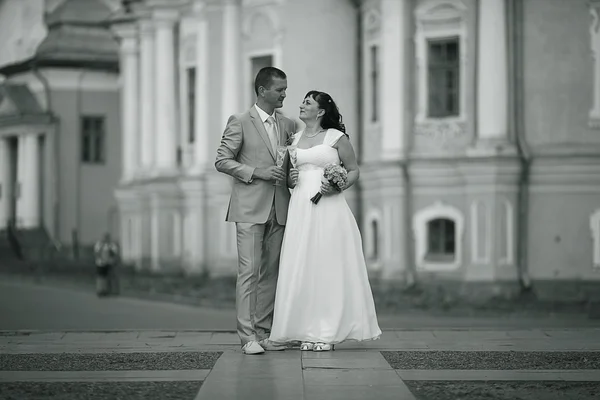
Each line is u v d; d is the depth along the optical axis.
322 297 13.60
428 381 11.40
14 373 12.00
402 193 33.69
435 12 33.53
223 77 40.69
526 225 32.31
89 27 64.88
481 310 28.50
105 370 12.23
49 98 63.88
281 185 13.95
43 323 24.83
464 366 12.47
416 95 33.81
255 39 39.34
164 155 45.88
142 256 47.44
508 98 32.47
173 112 45.91
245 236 13.74
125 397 10.45
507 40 32.53
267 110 14.08
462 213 32.78
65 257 61.41
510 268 32.09
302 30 37.78
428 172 33.12
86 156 64.69
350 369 12.09
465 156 32.12
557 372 12.00
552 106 32.53
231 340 15.34
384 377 11.52
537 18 32.62
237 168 13.73
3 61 72.25
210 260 42.50
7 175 65.56
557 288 32.03
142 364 12.68
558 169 32.16
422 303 30.30
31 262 57.78
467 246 32.53
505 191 32.16
